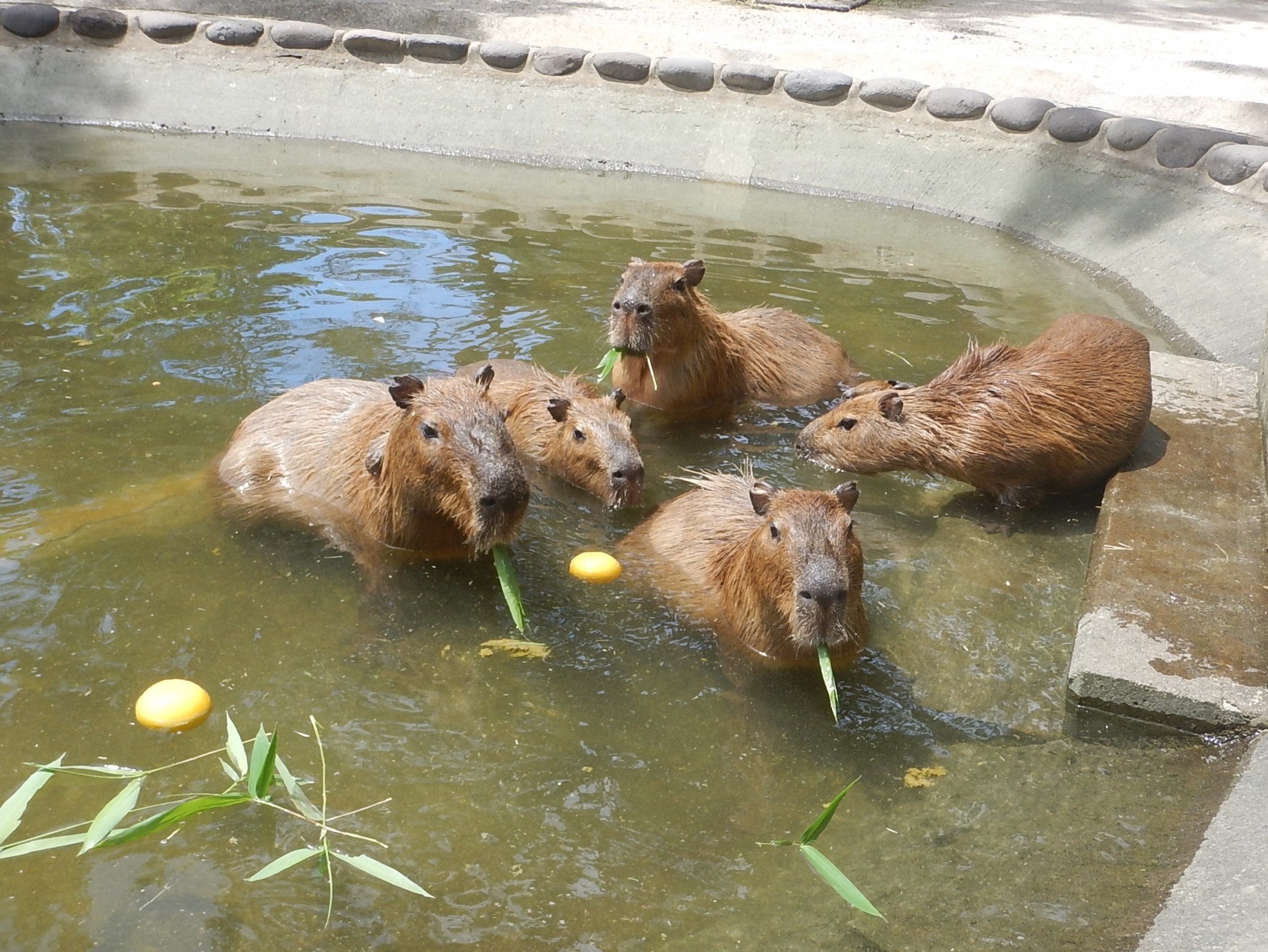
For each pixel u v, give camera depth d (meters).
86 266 5.86
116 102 7.66
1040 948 3.84
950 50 8.51
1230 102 7.03
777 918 3.89
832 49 8.16
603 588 4.58
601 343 5.54
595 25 8.14
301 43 7.83
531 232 6.43
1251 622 4.39
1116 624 4.38
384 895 3.90
